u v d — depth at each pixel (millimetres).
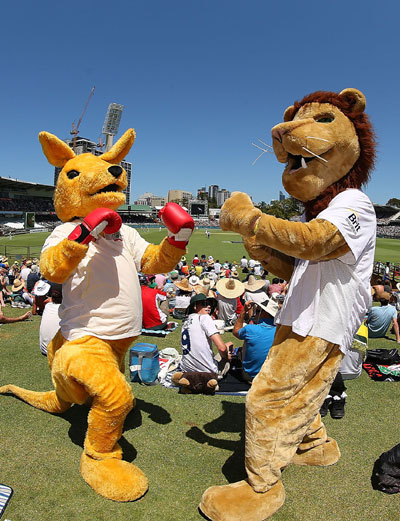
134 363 4844
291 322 2754
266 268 3150
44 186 81938
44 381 4629
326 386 2732
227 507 2545
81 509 2654
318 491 2939
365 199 2711
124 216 101188
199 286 8898
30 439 3438
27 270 12172
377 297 9828
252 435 2660
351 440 3678
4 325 7242
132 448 3414
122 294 3152
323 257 2572
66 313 3166
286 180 2850
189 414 4090
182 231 3172
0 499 2664
